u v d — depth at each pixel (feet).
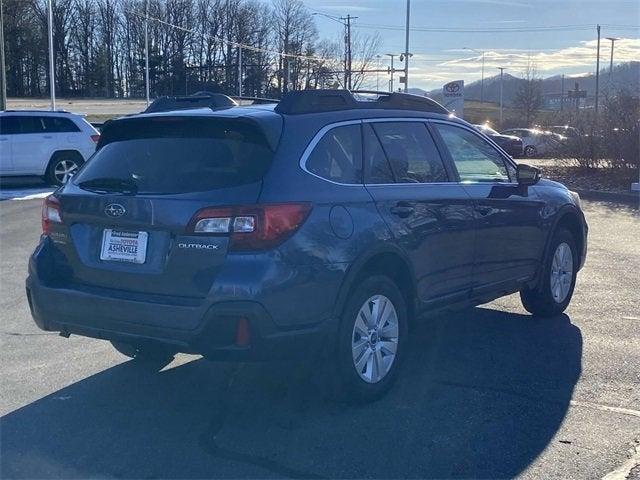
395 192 18.29
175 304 15.44
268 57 270.87
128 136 18.01
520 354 21.34
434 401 17.84
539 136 110.83
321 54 260.83
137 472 14.38
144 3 279.49
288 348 15.69
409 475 14.21
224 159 16.38
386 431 16.16
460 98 107.96
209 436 15.98
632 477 14.10
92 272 16.74
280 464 14.69
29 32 270.67
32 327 24.16
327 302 16.14
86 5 283.79
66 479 14.12
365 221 17.08
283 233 15.48
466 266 20.48
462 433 16.06
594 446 15.46
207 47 279.69
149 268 15.96
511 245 22.29
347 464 14.66
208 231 15.33
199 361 20.79
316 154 16.89
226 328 15.17
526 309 25.18
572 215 25.44
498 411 17.24
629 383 19.02
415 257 18.45
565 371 19.90
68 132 65.57
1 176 63.52
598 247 38.65
